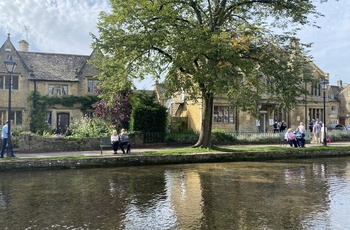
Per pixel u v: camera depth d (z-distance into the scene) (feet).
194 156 57.72
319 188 35.63
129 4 55.88
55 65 111.34
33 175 44.86
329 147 71.46
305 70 64.13
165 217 24.76
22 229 22.16
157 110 79.20
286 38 63.82
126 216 25.11
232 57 55.98
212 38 52.85
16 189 35.53
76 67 113.50
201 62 59.52
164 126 80.02
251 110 65.00
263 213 25.79
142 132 76.13
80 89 108.99
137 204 28.71
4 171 47.62
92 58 112.88
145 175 44.57
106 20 57.31
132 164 53.98
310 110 120.47
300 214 25.50
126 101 84.02
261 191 33.96
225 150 63.26
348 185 37.40
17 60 103.76
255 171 48.16
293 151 65.67
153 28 56.65
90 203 29.19
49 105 103.96
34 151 63.98
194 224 22.99
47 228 22.33
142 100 82.17
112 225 22.91
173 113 122.52
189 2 63.72
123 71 62.64
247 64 58.29
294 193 33.01
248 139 84.53
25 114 102.83
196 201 29.73
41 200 30.37
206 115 66.74
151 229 22.02
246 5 65.77
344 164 57.11
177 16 63.21
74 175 44.80
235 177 42.78
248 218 24.40
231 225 22.72
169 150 63.05
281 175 44.55
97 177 43.09
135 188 35.70
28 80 103.60
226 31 60.34
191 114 103.96
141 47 57.77
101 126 80.02
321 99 122.01
